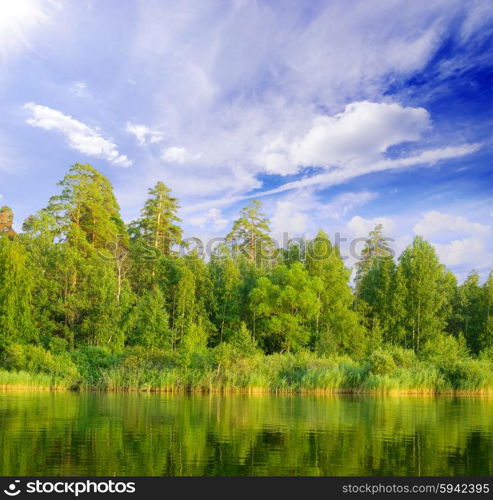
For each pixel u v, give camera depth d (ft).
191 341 183.73
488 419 93.91
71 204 242.17
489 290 258.78
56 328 202.49
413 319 255.50
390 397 140.67
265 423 86.63
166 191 272.72
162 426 82.07
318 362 166.40
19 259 197.16
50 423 83.71
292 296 224.12
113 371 157.07
